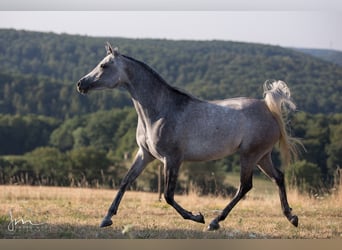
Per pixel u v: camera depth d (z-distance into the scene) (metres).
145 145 8.20
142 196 13.99
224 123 8.13
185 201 12.41
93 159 30.16
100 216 9.28
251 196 14.36
